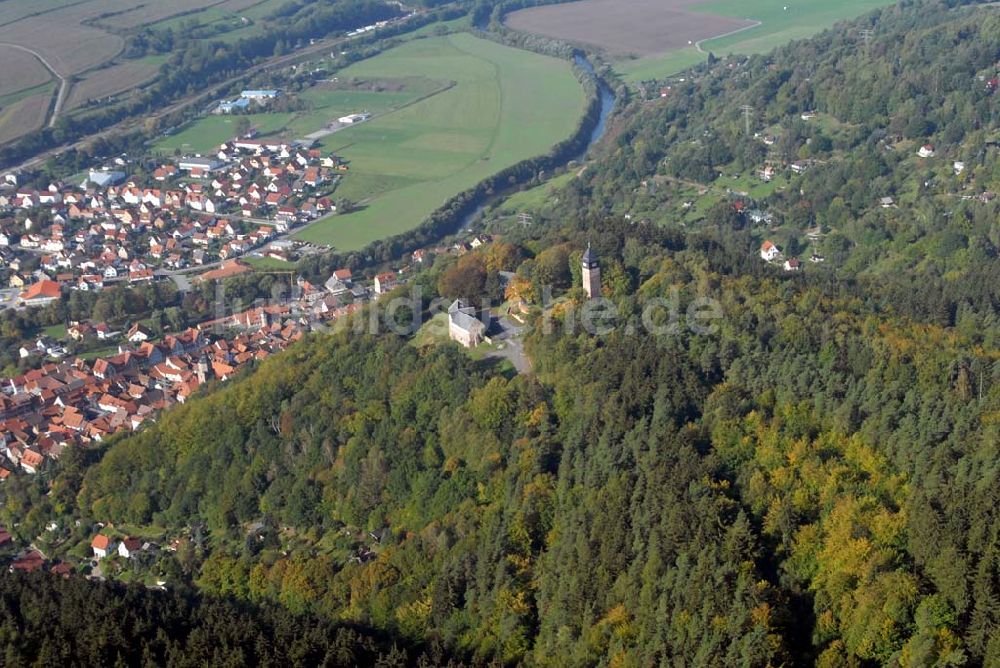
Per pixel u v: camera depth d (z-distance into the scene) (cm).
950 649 17288
